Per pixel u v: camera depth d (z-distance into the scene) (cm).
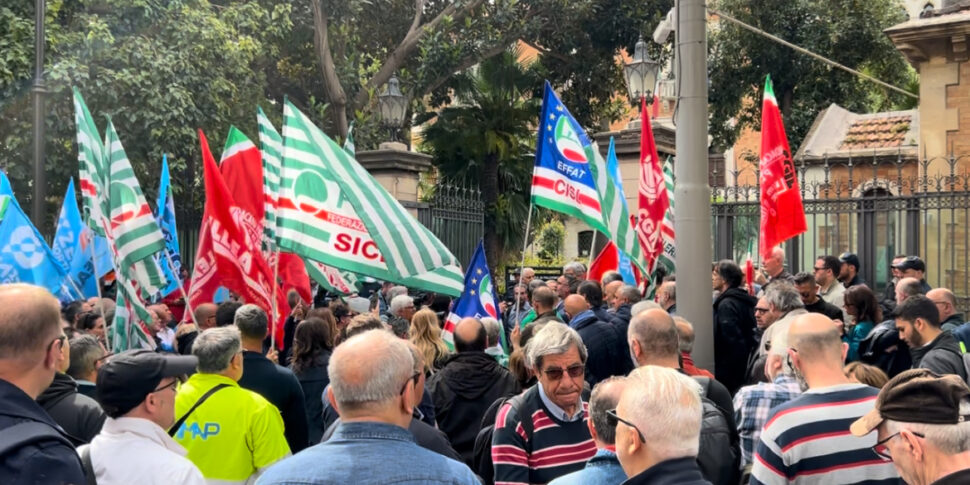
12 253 743
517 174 2370
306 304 870
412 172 1552
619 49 2544
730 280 806
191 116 1532
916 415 257
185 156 1630
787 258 1595
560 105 779
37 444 255
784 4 2278
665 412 262
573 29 2391
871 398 352
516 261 2383
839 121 1881
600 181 820
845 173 1731
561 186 772
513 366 570
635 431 266
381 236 647
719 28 2392
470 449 545
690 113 713
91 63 1481
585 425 407
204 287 764
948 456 254
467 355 561
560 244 3472
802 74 2308
